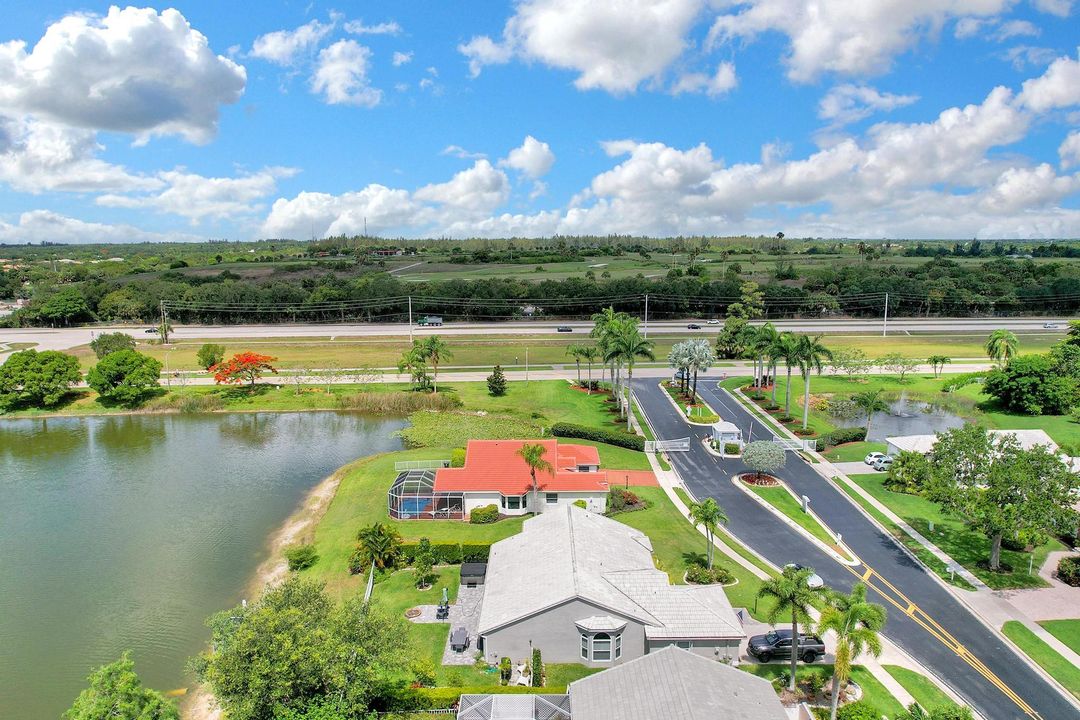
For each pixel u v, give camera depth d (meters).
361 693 32.41
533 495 64.69
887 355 132.12
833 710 35.56
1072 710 38.06
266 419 105.50
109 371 109.12
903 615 47.62
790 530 61.66
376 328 183.62
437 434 93.81
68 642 46.41
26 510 69.25
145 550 60.19
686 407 103.94
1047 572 53.50
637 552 50.34
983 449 54.94
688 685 31.98
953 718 33.53
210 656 33.19
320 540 60.56
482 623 41.72
